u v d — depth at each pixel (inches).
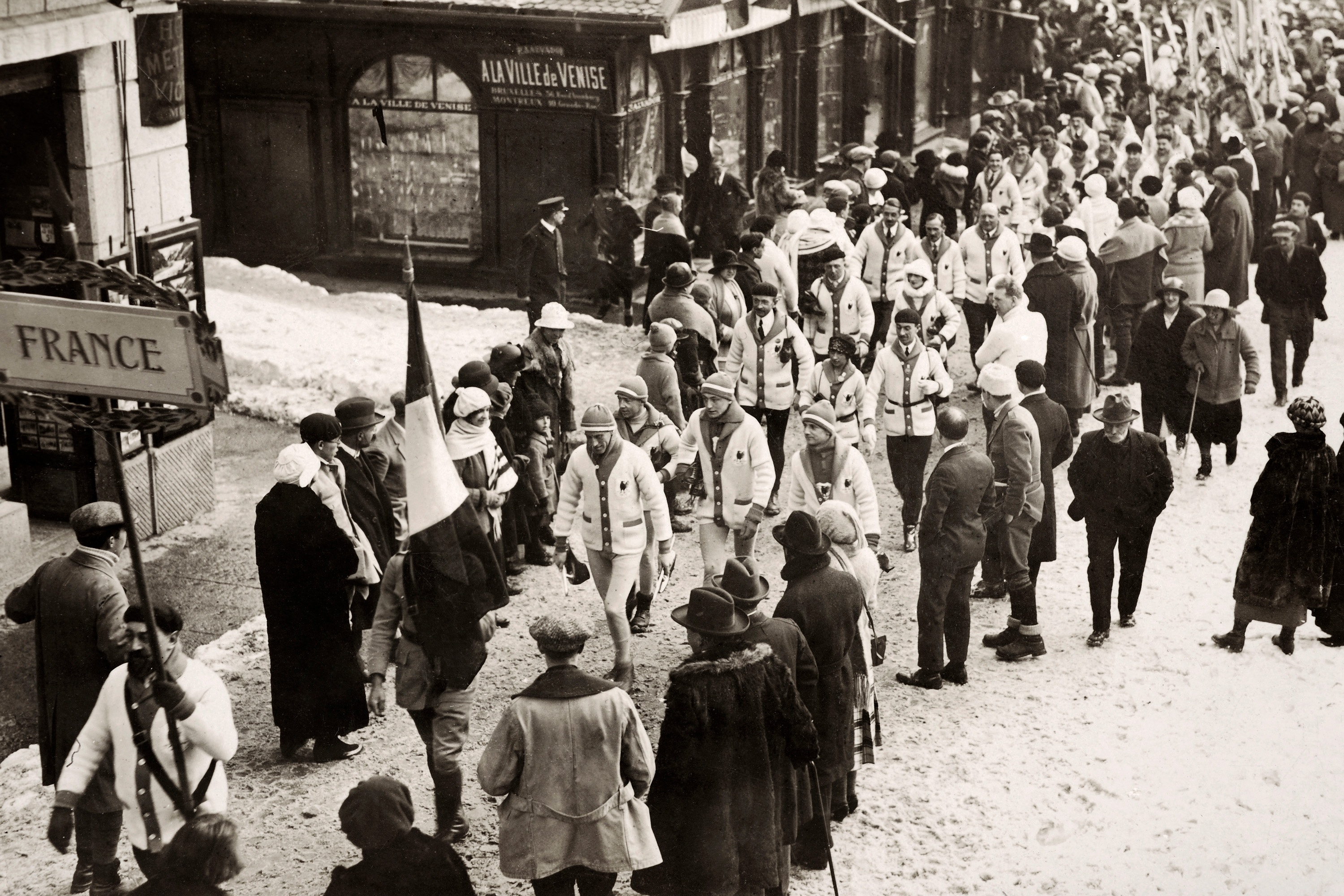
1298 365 605.0
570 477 346.6
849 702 283.0
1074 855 287.1
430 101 736.3
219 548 450.3
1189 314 500.7
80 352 196.1
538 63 708.0
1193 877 279.0
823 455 357.4
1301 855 286.7
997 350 483.5
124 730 233.9
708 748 239.6
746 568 256.4
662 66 761.6
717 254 528.4
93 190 422.9
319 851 285.4
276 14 724.7
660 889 248.4
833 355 436.8
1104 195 645.9
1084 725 341.4
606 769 234.1
